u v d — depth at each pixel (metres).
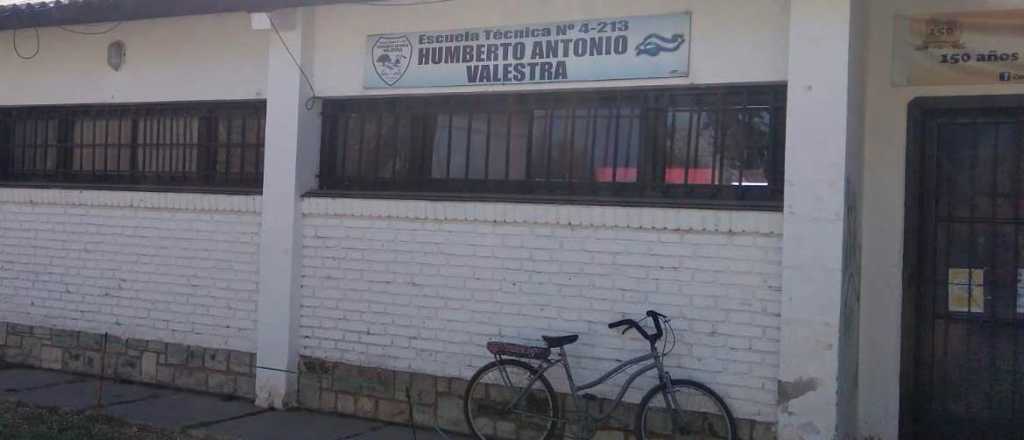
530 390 7.55
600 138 7.62
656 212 7.21
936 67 7.06
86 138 10.16
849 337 6.88
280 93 8.64
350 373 8.39
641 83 7.33
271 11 8.41
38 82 10.33
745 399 6.95
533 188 7.86
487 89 7.91
